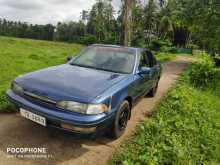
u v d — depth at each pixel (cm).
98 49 522
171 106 623
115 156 370
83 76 409
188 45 5384
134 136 443
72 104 334
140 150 385
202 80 1050
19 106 371
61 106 338
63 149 373
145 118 545
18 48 2562
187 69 1560
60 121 333
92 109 332
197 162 382
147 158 354
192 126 504
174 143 410
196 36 2167
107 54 502
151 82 629
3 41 3394
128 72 463
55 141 393
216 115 631
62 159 349
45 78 387
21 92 374
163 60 2169
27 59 1455
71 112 334
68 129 336
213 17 1797
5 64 1160
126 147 399
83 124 326
